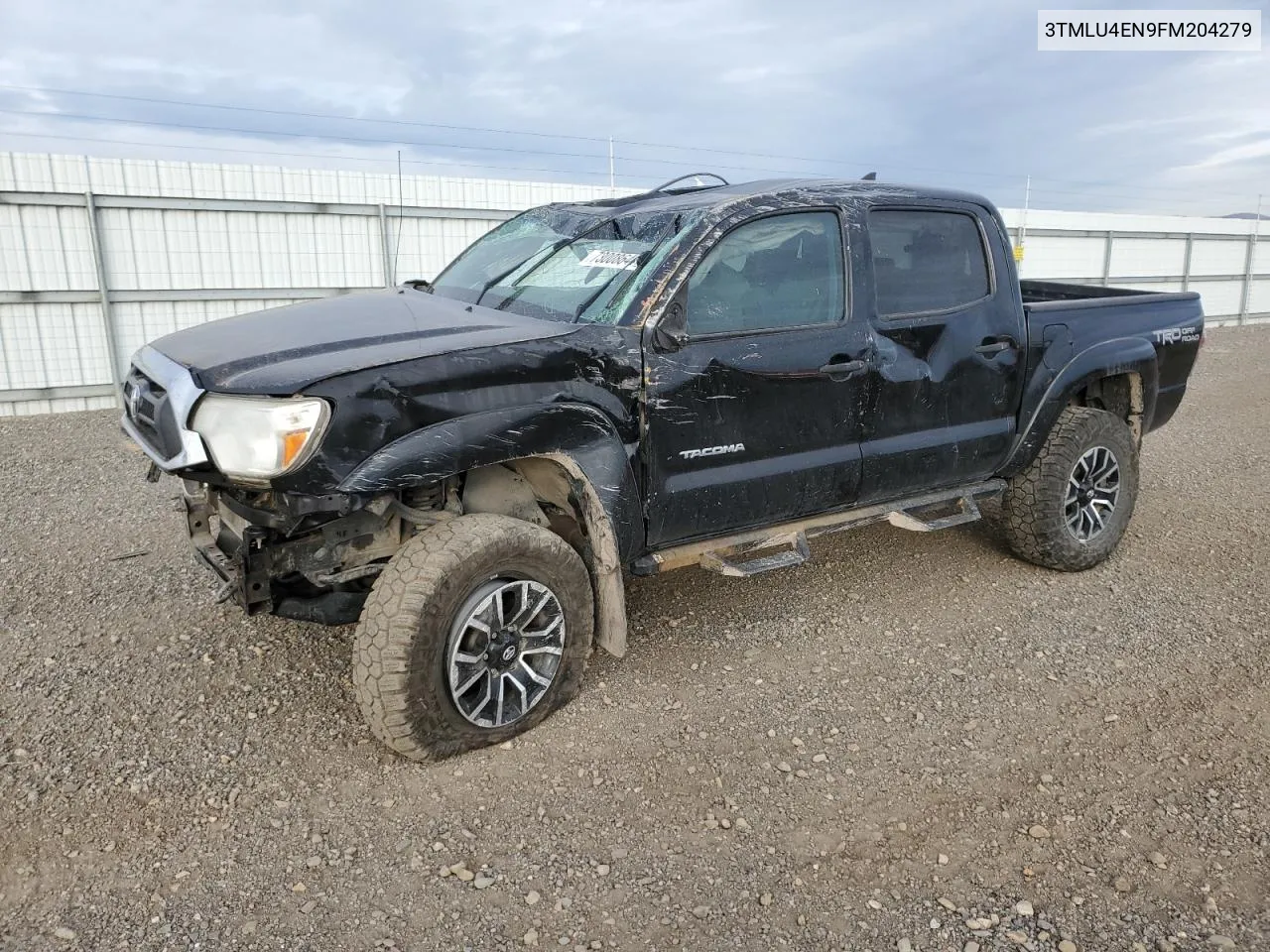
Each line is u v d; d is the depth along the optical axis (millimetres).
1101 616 4414
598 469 3227
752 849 2699
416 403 2857
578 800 2910
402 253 13695
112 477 7047
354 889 2496
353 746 3186
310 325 3398
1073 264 22469
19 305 11016
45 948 2262
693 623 4266
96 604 4355
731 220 3557
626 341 3301
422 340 3098
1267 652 4043
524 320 3480
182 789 2916
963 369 4230
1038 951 2318
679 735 3303
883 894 2521
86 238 11281
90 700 3443
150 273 11797
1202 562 5164
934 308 4176
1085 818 2869
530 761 3121
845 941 2346
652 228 3680
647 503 3434
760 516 3777
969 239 4355
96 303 11492
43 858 2586
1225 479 7125
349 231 13195
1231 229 25141
